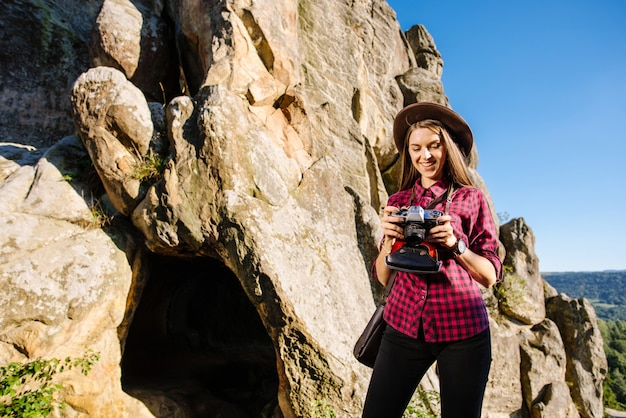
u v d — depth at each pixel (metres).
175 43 7.87
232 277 8.77
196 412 5.75
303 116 6.50
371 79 9.27
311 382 4.70
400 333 2.02
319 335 4.72
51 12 8.85
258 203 5.02
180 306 8.36
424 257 1.71
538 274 9.50
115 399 4.79
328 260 5.36
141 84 7.42
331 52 8.23
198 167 4.93
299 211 5.43
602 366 9.09
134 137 5.25
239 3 6.15
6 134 7.83
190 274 7.91
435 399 4.94
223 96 5.17
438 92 10.69
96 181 5.73
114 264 5.06
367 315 5.38
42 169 5.43
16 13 8.32
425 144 2.14
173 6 7.84
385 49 9.84
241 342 9.41
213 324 9.09
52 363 4.35
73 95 5.39
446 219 1.74
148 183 5.20
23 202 5.08
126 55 7.23
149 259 5.68
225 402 6.27
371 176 8.23
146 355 7.12
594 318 9.31
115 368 4.87
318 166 6.05
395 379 1.99
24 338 4.31
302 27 7.90
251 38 6.23
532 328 8.90
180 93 8.12
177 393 5.91
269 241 4.85
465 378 1.82
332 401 4.66
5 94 8.01
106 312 4.84
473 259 1.85
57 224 5.06
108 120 5.21
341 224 5.91
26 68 8.31
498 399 7.75
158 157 5.27
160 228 4.88
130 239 5.41
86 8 9.59
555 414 7.92
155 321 7.61
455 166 2.11
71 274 4.71
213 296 9.23
